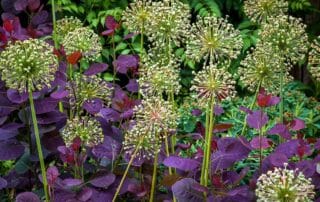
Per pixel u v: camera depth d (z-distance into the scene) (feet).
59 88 4.78
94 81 4.76
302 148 4.06
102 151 4.44
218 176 3.85
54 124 4.72
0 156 4.49
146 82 4.28
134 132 4.13
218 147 4.15
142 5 4.90
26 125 4.58
